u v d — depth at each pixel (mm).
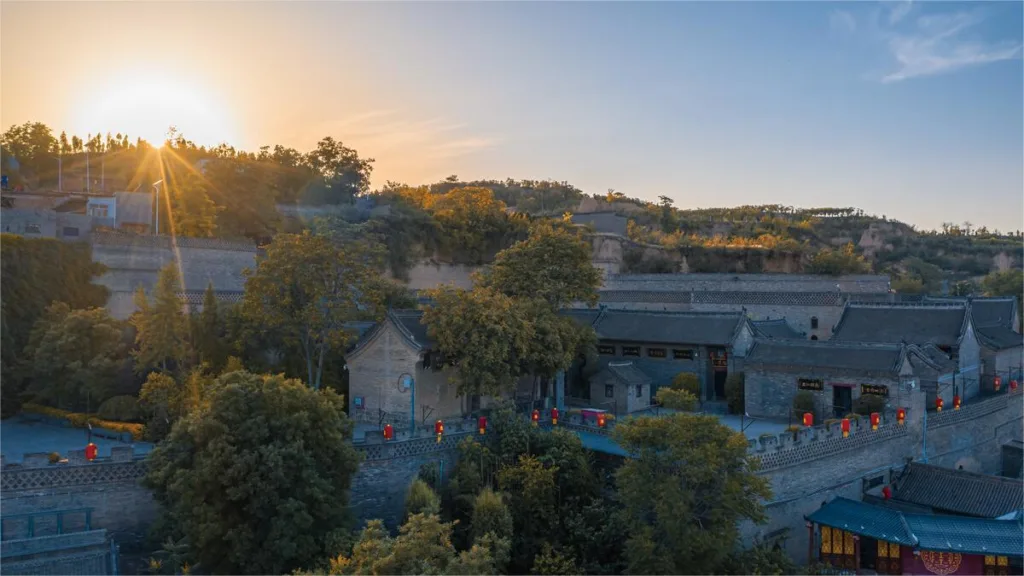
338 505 34156
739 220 159875
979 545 38062
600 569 37000
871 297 73500
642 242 106750
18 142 103438
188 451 33156
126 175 103500
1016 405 62312
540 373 50094
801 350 54750
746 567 34969
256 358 49000
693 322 61531
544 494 39625
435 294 47844
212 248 62000
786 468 42531
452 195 99438
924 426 51469
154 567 31328
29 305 49594
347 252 49156
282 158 99188
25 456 33094
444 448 42562
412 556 26266
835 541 42031
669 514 32844
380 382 48312
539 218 106125
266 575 31750
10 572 29750
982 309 71938
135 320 45531
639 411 58188
